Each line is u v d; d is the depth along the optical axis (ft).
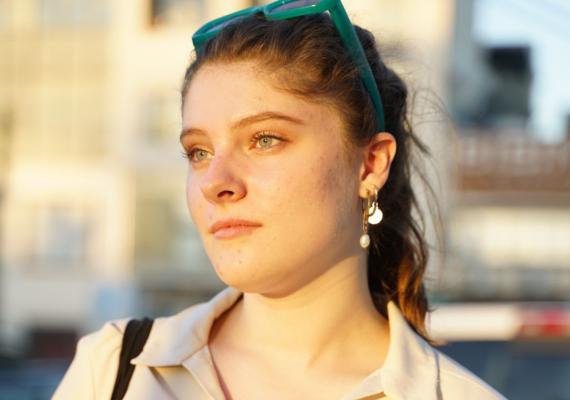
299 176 5.50
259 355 5.96
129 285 70.38
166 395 5.82
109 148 71.61
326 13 5.91
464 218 62.34
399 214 6.79
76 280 72.02
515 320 13.48
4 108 73.72
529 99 68.28
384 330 6.30
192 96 5.74
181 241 70.44
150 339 6.15
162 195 70.49
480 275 63.62
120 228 70.85
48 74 73.00
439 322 13.64
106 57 72.02
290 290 5.80
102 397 5.94
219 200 5.49
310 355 5.89
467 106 63.67
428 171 7.54
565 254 64.34
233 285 5.56
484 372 13.32
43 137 73.15
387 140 6.11
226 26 5.79
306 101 5.57
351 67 5.83
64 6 72.84
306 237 5.55
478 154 60.18
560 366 13.29
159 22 69.97
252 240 5.48
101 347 6.14
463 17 62.75
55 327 72.38
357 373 5.90
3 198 73.20
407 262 6.75
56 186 72.49
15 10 73.67
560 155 59.72
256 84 5.54
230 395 5.82
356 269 6.08
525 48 69.05
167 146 69.92
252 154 5.57
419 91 7.90
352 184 5.88
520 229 64.18
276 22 5.73
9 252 73.05
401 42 7.63
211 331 6.23
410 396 5.67
